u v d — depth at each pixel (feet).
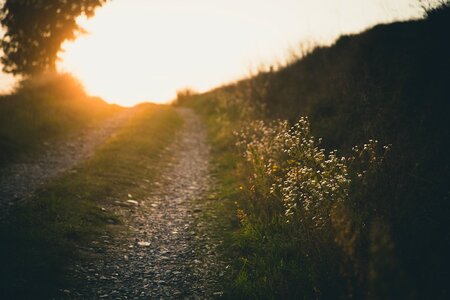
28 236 17.34
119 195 26.58
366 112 28.91
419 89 27.12
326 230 14.05
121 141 43.42
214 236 20.93
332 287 12.23
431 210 14.35
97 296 14.32
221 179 33.42
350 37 53.01
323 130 32.07
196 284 15.78
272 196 21.27
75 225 19.95
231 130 49.90
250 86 64.69
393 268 8.14
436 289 10.42
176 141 52.60
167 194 29.37
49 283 14.47
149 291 15.06
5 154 33.40
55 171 31.09
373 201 14.48
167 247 19.58
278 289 13.76
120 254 18.22
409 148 20.01
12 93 56.13
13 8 56.03
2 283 13.67
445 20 29.86
